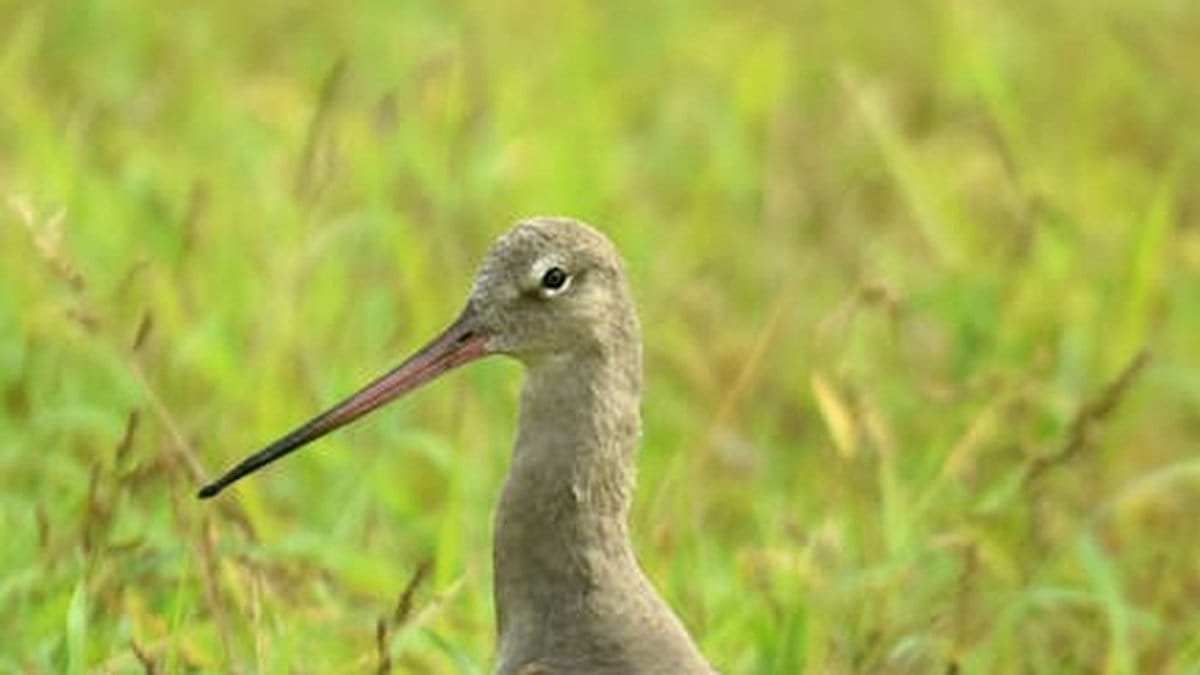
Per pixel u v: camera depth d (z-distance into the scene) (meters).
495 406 15.90
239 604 12.85
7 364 15.59
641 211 19.12
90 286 15.60
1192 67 21.05
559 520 11.48
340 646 13.12
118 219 16.97
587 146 19.02
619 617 11.39
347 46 20.84
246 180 18.20
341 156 17.80
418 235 17.27
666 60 21.69
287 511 14.84
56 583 13.02
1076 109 20.95
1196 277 17.91
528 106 19.72
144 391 13.46
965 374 16.22
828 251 18.73
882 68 22.34
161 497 13.99
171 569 13.25
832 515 13.99
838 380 15.68
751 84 20.69
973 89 20.84
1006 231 18.25
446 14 21.78
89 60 21.08
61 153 17.62
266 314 15.94
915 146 20.28
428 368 11.72
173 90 20.47
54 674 12.57
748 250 19.12
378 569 13.57
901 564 13.72
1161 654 14.36
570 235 11.59
